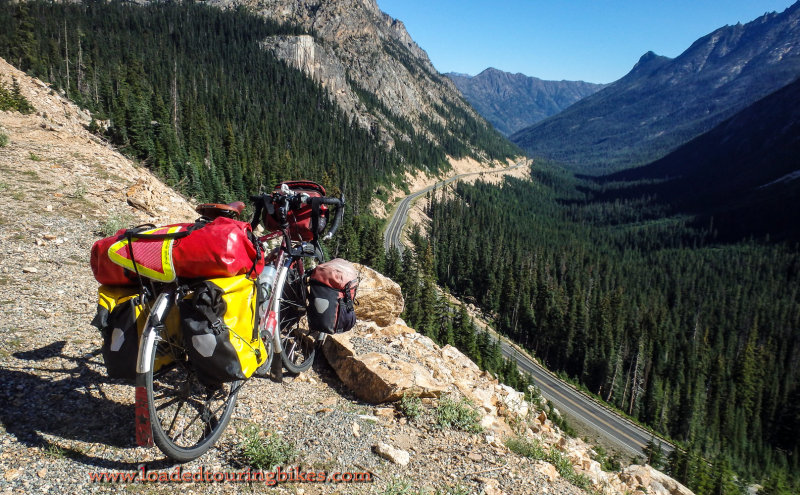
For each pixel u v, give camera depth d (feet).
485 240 540.11
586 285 506.89
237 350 9.97
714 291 583.99
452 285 453.17
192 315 9.58
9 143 42.42
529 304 374.02
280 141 586.86
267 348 12.27
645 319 394.93
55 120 77.36
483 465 14.02
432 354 22.76
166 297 9.60
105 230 29.19
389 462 12.94
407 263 340.18
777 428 312.50
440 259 483.10
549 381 292.40
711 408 300.61
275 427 13.19
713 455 252.21
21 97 72.74
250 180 363.97
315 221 13.87
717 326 457.68
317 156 642.63
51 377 13.02
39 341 15.10
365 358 17.19
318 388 16.52
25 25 321.11
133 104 255.50
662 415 264.52
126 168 45.55
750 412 316.81
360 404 16.15
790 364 385.50
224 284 9.77
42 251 24.23
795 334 453.99
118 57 563.48
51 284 20.56
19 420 10.84
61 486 9.11
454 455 14.24
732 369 358.23
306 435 13.12
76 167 40.42
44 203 31.17
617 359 295.28
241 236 9.89
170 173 248.32
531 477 14.15
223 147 413.39
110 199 35.17
